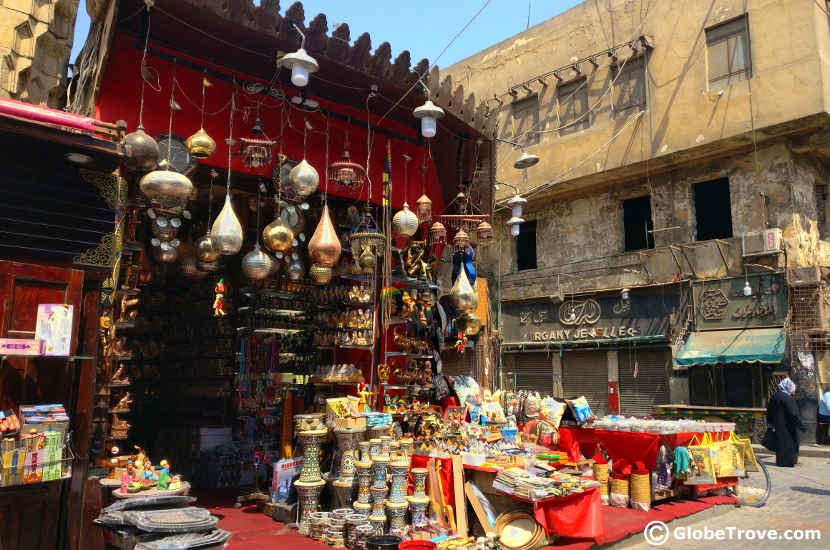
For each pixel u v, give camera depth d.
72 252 4.23
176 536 3.72
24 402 3.91
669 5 15.80
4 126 3.74
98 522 4.03
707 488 7.17
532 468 5.69
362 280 7.07
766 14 13.96
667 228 15.95
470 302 7.07
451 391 7.39
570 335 17.73
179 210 5.76
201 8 5.06
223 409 8.24
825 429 12.79
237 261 8.22
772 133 13.83
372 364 6.73
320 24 5.74
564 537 5.09
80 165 4.35
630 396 16.36
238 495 6.91
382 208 7.67
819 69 13.00
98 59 5.31
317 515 5.25
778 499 7.55
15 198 4.04
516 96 19.17
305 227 7.46
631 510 6.26
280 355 7.21
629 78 16.62
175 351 9.23
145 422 9.21
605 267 17.22
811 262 14.02
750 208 14.52
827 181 15.33
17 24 6.92
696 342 14.73
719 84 14.77
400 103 7.25
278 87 6.60
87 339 4.24
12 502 3.69
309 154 6.91
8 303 3.74
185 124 5.87
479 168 8.35
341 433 5.55
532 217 19.48
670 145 15.24
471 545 4.66
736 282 14.41
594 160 16.80
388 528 5.14
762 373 13.66
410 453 5.75
